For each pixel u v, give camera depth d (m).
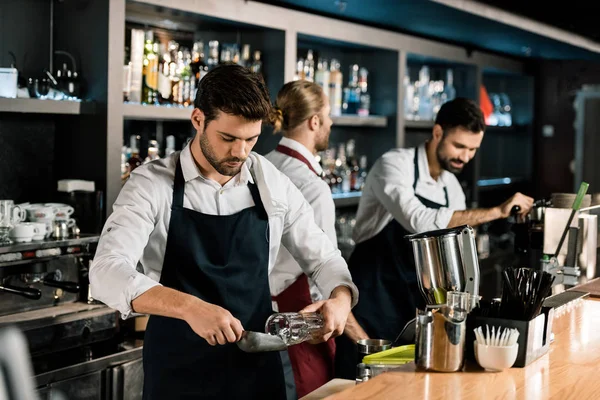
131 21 3.79
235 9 3.83
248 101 1.97
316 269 2.36
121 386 3.05
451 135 3.49
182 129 4.16
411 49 5.27
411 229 3.44
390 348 2.16
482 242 6.05
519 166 7.42
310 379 2.79
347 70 5.22
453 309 1.85
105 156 3.29
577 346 2.14
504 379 1.81
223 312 1.85
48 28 3.41
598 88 7.14
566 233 3.20
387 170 3.53
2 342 0.67
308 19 4.31
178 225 2.15
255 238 2.23
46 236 3.09
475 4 4.60
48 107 3.09
